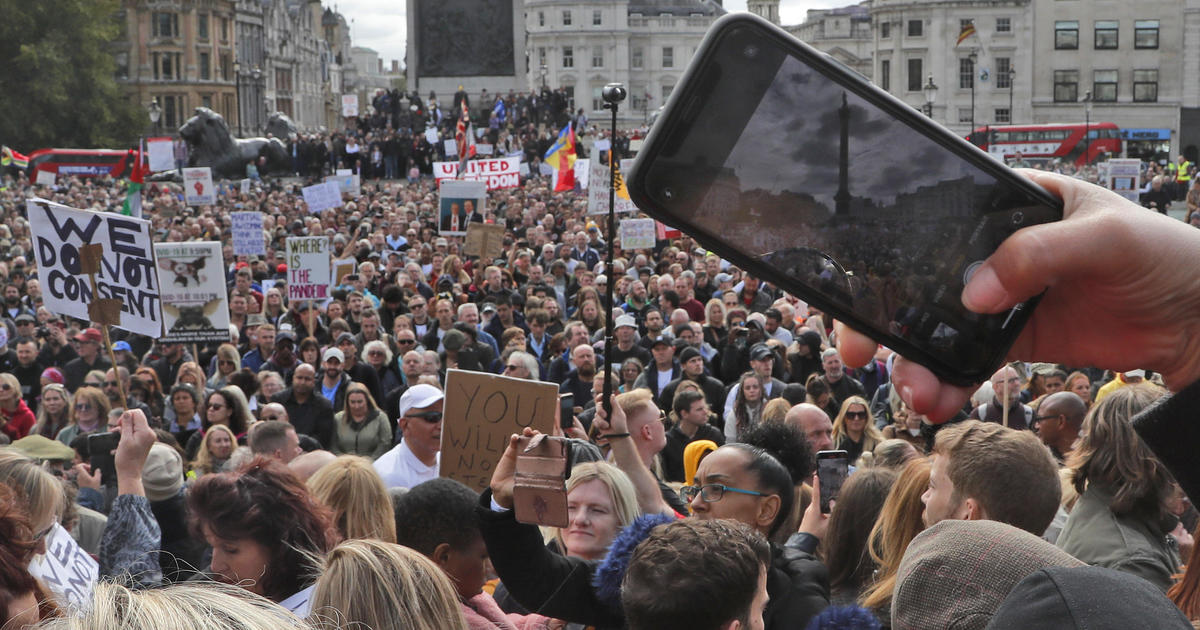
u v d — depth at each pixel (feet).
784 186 7.23
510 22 214.90
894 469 17.31
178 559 17.04
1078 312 6.81
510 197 130.21
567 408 20.21
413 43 215.51
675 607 8.81
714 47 7.15
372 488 15.25
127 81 386.11
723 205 7.18
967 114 320.50
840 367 38.60
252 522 11.98
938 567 7.55
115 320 27.84
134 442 16.98
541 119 224.33
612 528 15.49
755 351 39.06
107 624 5.44
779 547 13.94
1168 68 302.04
